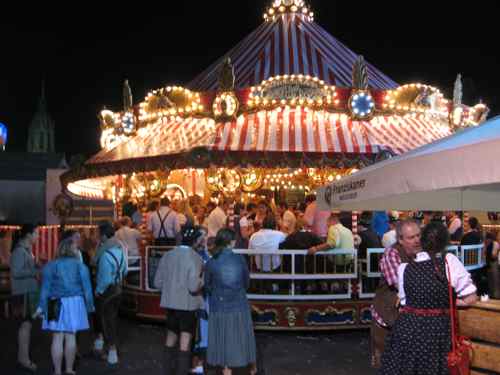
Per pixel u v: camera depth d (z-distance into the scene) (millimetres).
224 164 13406
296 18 18703
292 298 9844
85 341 9469
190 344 7238
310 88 14898
